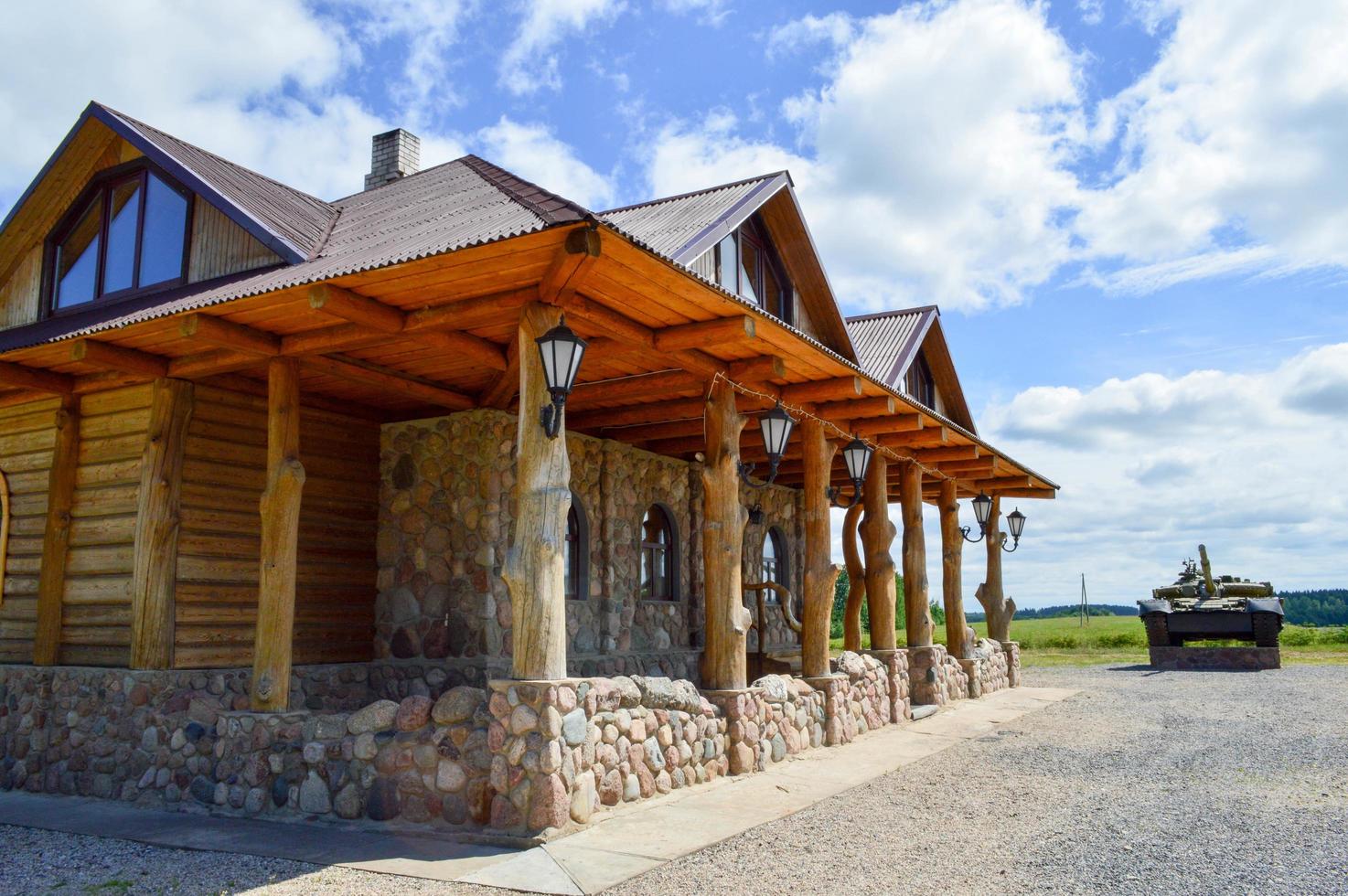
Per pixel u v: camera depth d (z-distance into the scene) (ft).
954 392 54.08
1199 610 65.67
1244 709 40.19
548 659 19.27
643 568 38.65
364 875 16.51
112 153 31.53
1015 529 53.52
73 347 23.94
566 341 18.83
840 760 27.86
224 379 27.40
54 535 27.63
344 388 29.17
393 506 32.12
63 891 16.07
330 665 29.78
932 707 39.52
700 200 37.17
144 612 25.16
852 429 35.91
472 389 30.22
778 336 24.57
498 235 17.37
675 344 23.52
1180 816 20.59
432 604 30.89
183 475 26.40
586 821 19.56
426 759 19.85
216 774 22.39
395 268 18.76
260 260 27.96
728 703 25.62
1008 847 18.11
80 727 25.50
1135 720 37.37
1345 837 18.63
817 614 31.53
